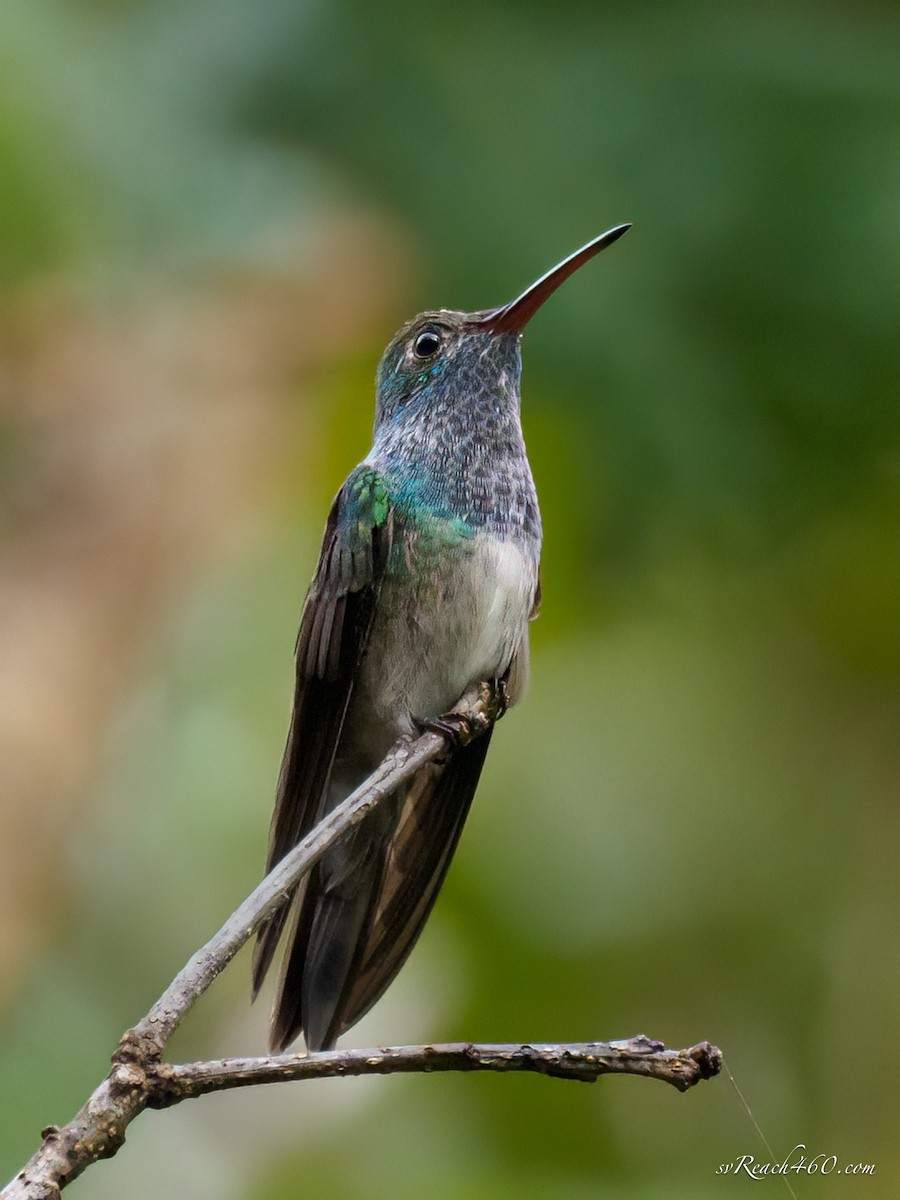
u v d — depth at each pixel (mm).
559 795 11992
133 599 9906
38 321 9711
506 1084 9961
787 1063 11406
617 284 10211
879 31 10789
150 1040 4305
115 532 9914
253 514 10516
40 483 9852
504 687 7836
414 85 10438
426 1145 9742
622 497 10352
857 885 12016
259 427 10344
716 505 10312
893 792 12250
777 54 10484
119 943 9922
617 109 10477
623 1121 10109
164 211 9875
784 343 10195
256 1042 10430
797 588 11383
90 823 9508
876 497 10680
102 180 9656
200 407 10211
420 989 11039
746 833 12195
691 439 10148
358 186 10383
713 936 11852
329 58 10305
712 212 10242
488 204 10359
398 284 10375
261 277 10188
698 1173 9820
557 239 10297
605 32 10766
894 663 12016
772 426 10258
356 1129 9812
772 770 12383
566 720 12148
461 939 11352
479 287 10312
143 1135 9773
